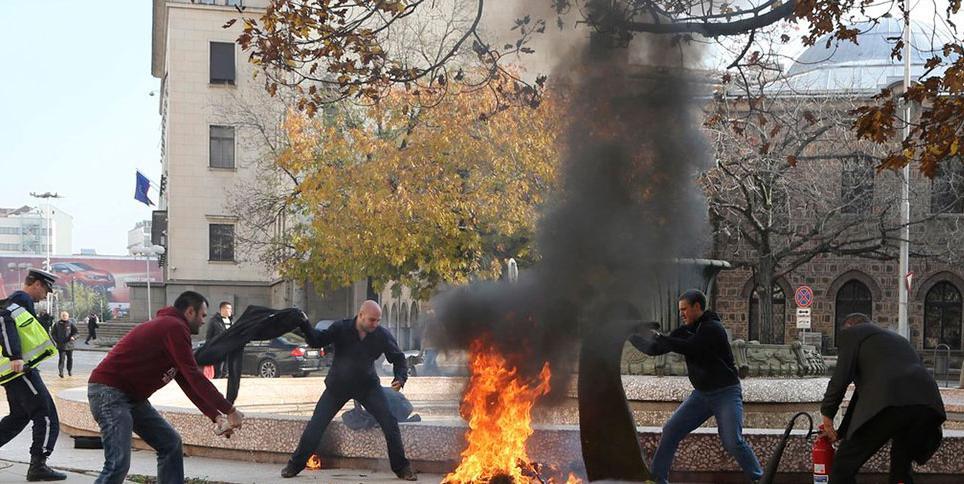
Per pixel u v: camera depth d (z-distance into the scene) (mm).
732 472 9039
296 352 29344
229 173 52000
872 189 33906
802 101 28938
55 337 27938
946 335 41812
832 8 8617
